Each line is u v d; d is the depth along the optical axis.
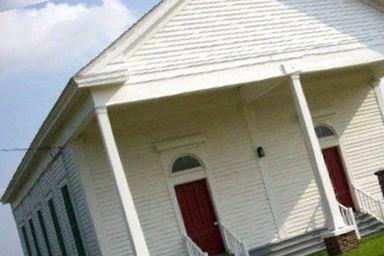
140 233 13.82
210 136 18.64
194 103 18.61
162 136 18.11
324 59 17.09
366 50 17.78
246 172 18.80
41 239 26.55
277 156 19.31
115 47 14.47
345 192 20.39
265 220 18.69
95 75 14.00
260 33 16.53
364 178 20.66
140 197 17.53
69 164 17.92
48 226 24.22
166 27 15.34
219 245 18.11
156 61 14.99
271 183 19.00
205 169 18.36
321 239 18.17
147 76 14.79
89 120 15.12
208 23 15.94
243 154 18.89
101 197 17.05
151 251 17.30
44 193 23.19
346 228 15.73
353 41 17.70
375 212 19.62
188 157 18.44
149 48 15.01
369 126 21.20
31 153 20.89
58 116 16.05
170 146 18.08
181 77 15.20
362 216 19.50
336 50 17.38
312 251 17.75
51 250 24.83
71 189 18.52
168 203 17.80
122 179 13.98
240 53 16.09
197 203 18.19
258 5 16.80
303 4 17.41
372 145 21.08
